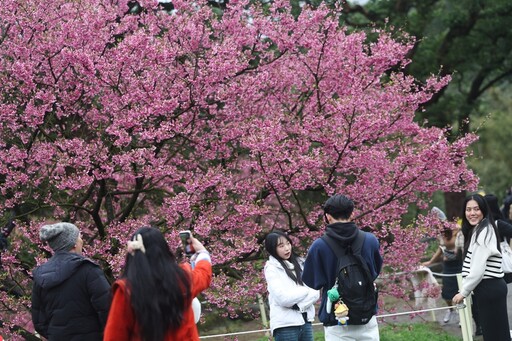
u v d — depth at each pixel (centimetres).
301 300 601
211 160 924
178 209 782
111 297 396
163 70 815
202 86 814
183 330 388
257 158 827
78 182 770
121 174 928
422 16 1734
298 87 949
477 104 1989
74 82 831
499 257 648
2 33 852
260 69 904
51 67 804
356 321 508
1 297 809
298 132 838
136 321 378
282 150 802
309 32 883
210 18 908
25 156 792
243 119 898
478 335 877
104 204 930
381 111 823
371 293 511
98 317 446
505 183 3253
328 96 927
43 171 882
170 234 805
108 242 816
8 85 803
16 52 796
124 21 877
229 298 817
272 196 955
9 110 773
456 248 928
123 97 786
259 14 891
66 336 439
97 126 841
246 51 898
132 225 820
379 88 945
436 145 816
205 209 820
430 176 884
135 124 779
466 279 646
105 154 778
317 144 967
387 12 1664
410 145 907
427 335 912
